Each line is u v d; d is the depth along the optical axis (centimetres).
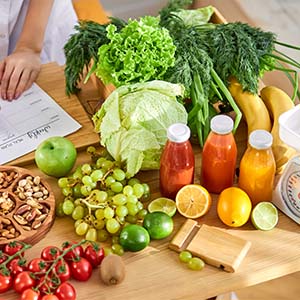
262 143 125
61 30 204
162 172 131
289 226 130
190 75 139
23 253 122
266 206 130
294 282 161
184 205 130
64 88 162
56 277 114
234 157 131
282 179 130
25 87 162
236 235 128
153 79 139
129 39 136
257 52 147
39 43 183
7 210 127
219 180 133
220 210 127
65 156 134
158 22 148
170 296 117
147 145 130
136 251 123
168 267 122
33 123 151
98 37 149
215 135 127
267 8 214
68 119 152
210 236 125
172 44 138
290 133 124
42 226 125
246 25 151
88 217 126
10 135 148
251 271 121
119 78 138
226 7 231
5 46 199
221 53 143
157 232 124
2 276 115
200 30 150
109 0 266
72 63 150
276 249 125
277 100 146
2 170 135
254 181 129
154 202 131
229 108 150
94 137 147
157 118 131
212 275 121
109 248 125
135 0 269
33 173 137
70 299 113
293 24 205
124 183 132
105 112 135
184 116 134
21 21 198
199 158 144
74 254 118
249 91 145
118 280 117
